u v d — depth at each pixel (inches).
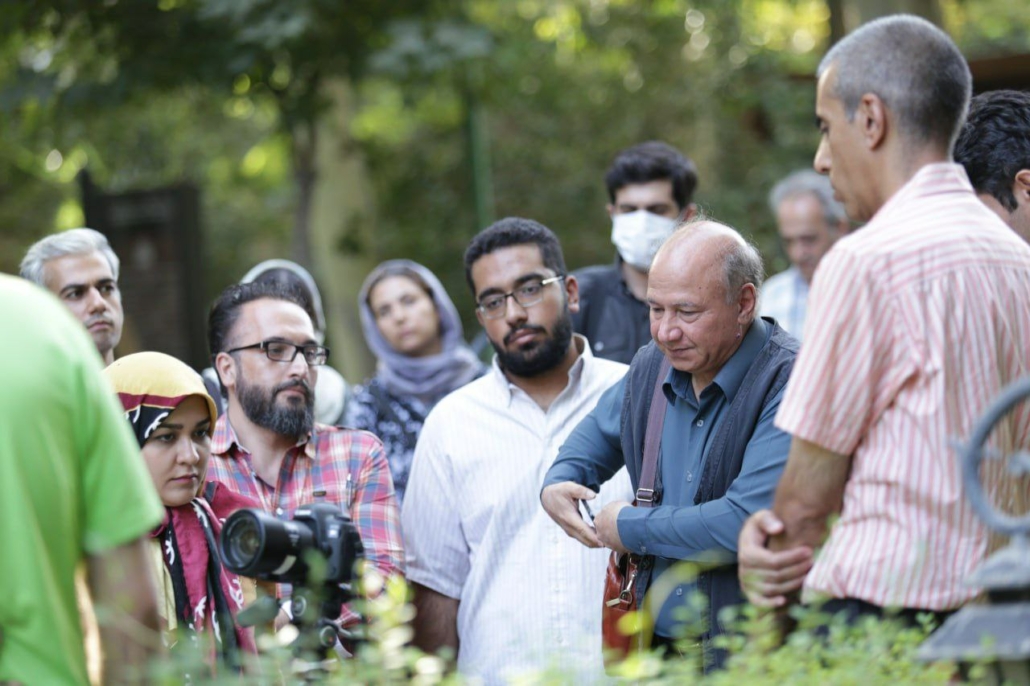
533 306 317.4
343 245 1016.9
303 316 315.6
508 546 312.5
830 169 227.8
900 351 210.5
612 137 1172.5
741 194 1042.7
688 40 1139.3
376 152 1144.2
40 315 189.9
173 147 1135.6
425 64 780.6
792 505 219.0
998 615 171.3
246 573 217.2
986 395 211.5
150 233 702.5
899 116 217.8
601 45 1114.7
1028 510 226.5
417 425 410.6
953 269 211.8
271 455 312.2
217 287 1256.2
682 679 191.6
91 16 772.0
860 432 213.6
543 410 322.7
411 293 434.0
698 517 247.3
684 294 251.6
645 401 272.2
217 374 317.4
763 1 1115.3
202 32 772.0
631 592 265.1
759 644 194.7
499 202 1182.9
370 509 310.2
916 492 209.2
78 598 193.6
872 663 187.0
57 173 1083.9
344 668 199.5
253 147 1207.6
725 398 257.8
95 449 191.5
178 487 265.3
